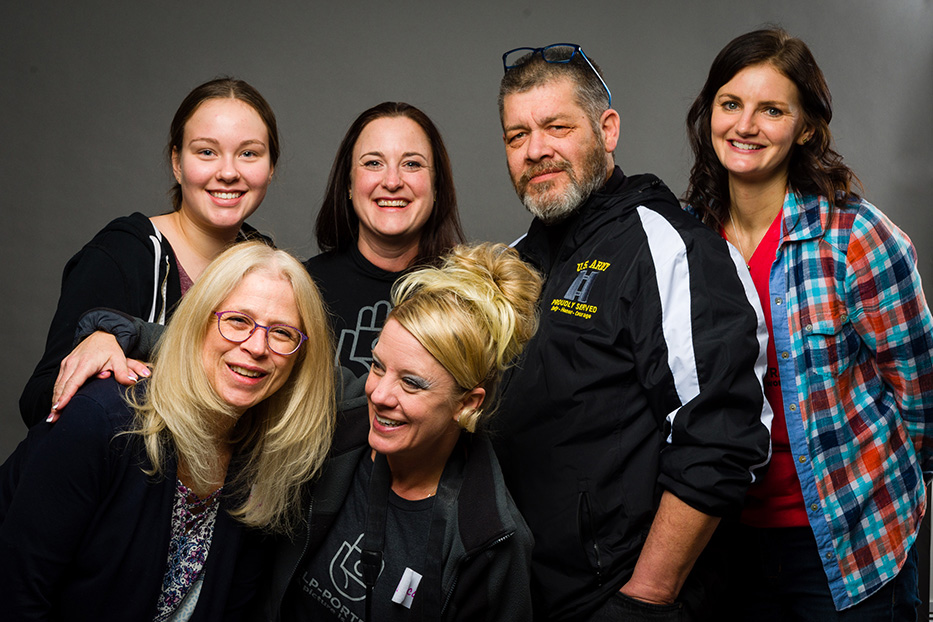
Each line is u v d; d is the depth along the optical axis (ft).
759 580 6.61
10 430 13.10
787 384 6.21
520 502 5.73
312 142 13.07
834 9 12.67
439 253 7.34
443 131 13.12
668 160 13.07
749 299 5.66
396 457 4.79
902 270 6.09
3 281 13.02
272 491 4.81
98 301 5.93
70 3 12.94
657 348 5.28
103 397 4.48
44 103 13.00
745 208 6.60
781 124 6.15
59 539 4.30
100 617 4.55
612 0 13.03
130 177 13.09
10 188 13.00
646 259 5.47
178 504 4.75
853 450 6.22
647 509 5.36
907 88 12.67
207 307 4.56
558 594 5.53
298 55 13.03
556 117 5.98
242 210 6.83
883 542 6.28
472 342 4.46
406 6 13.08
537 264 6.49
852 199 6.27
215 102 6.69
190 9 12.96
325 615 4.98
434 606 4.65
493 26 13.11
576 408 5.47
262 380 4.66
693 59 13.03
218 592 4.79
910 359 6.22
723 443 5.06
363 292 7.22
